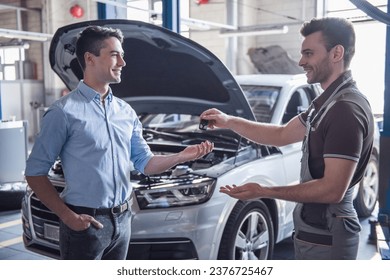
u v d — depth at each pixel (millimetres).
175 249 2600
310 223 1832
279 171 3324
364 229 4246
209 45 11398
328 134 1684
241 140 3404
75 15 11914
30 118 12805
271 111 3699
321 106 1803
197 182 2701
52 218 2760
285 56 10820
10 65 13711
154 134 3857
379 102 5230
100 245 2031
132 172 2879
